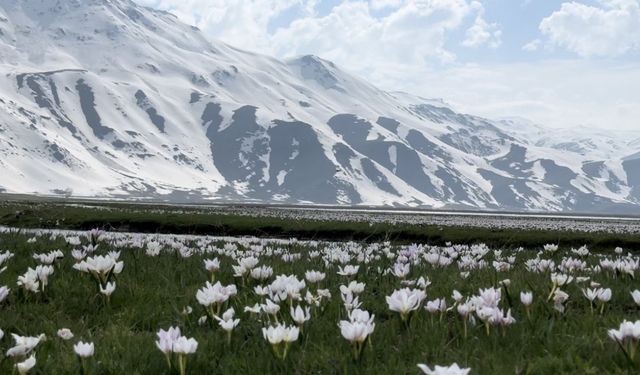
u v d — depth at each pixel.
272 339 4.84
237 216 69.44
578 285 9.34
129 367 5.05
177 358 5.05
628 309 8.28
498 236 49.69
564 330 6.05
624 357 4.86
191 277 10.57
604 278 10.86
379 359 5.27
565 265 11.14
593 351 5.18
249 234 56.50
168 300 8.20
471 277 10.89
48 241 17.23
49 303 8.03
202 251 15.32
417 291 6.02
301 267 11.95
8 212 58.75
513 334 5.81
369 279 10.29
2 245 15.38
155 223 58.66
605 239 47.88
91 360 5.03
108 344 5.83
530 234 50.66
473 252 15.98
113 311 7.71
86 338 6.16
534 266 12.04
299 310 5.56
